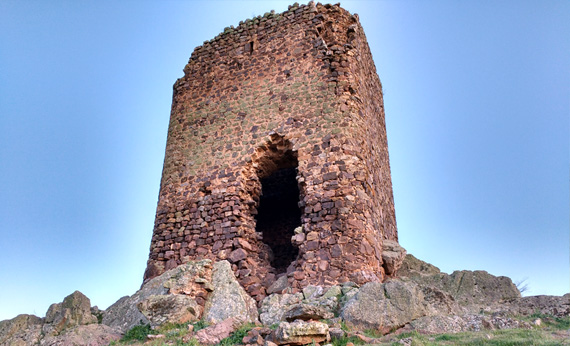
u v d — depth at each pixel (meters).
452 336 8.87
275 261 18.77
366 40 18.31
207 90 16.73
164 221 15.03
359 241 12.30
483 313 10.67
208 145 15.66
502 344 8.02
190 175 15.42
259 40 16.77
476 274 12.30
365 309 9.95
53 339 10.93
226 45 17.31
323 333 8.75
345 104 14.44
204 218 14.52
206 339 9.76
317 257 12.34
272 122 15.02
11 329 12.31
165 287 11.87
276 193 19.69
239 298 11.59
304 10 16.53
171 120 16.95
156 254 14.56
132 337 10.73
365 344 8.62
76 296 12.59
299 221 19.36
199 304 11.56
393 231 18.03
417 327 9.54
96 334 10.98
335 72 14.98
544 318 10.09
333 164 13.52
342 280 11.82
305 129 14.42
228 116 15.84
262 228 19.69
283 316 10.62
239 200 14.38
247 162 14.84
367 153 14.51
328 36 16.20
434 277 12.78
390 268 13.72
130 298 12.84
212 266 12.70
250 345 9.02
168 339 9.96
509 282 11.85
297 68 15.58
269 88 15.68
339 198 12.95
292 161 15.20
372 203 13.88
